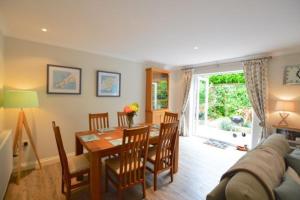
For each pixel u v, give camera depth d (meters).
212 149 3.96
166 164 2.42
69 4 1.73
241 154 3.67
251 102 3.68
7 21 2.14
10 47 2.61
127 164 1.96
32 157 2.85
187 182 2.49
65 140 3.22
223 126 5.77
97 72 3.61
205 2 1.65
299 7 1.70
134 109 2.65
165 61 4.54
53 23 2.20
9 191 2.17
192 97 5.16
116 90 3.95
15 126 2.69
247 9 1.76
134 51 3.54
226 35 2.53
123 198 2.08
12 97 2.30
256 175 1.10
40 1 1.68
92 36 2.67
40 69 2.89
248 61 3.73
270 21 2.03
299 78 3.14
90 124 2.96
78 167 1.98
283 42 2.80
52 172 2.69
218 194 1.07
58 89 3.08
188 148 4.02
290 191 1.11
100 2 1.69
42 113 2.94
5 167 1.96
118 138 2.29
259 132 3.67
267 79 3.48
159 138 2.22
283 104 3.11
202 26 2.23
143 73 4.52
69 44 3.10
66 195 1.94
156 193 2.21
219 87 5.74
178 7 1.76
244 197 0.95
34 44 2.82
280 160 1.62
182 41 2.85
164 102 4.94
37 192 2.16
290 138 3.10
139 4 1.71
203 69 4.72
